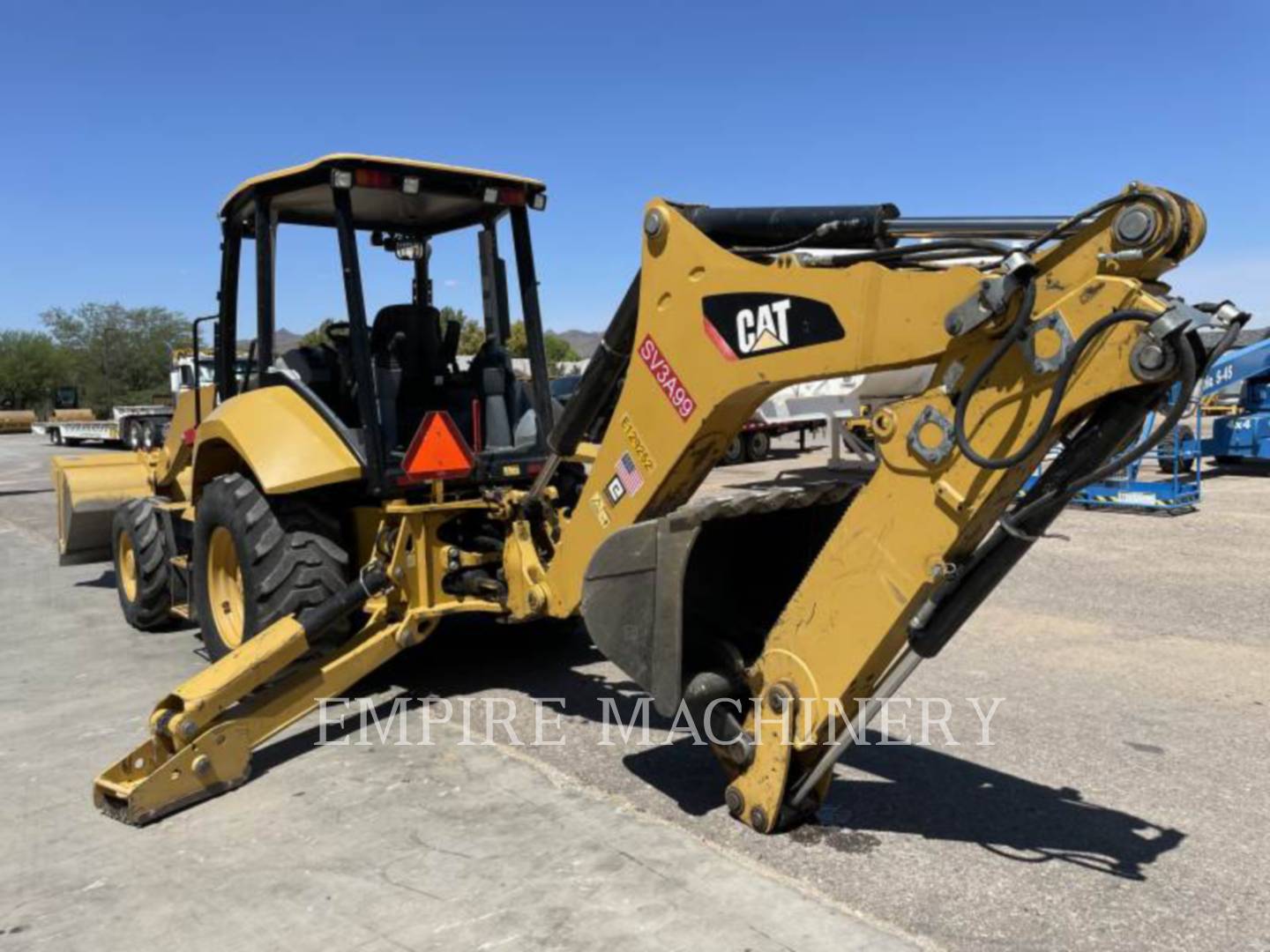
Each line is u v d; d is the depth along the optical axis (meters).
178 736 3.65
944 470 2.76
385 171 4.65
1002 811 3.48
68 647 6.12
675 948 2.67
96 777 3.92
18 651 6.02
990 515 2.75
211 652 5.27
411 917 2.86
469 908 2.89
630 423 3.69
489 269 5.55
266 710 3.92
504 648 5.71
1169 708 4.54
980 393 2.67
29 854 3.33
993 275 2.63
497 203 5.15
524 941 2.71
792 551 3.85
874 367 2.90
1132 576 7.29
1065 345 2.49
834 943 2.67
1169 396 2.78
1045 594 6.78
